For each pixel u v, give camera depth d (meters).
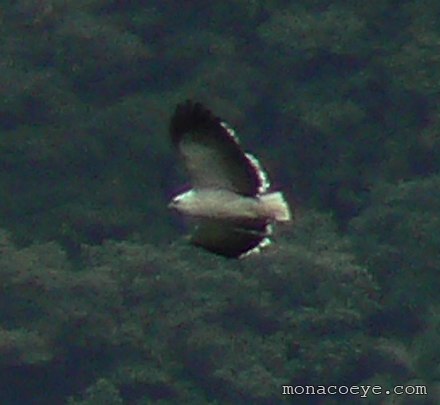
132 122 59.72
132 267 50.66
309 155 60.66
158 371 48.81
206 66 62.22
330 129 60.78
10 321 50.25
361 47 62.47
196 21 64.06
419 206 55.66
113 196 58.38
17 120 60.28
